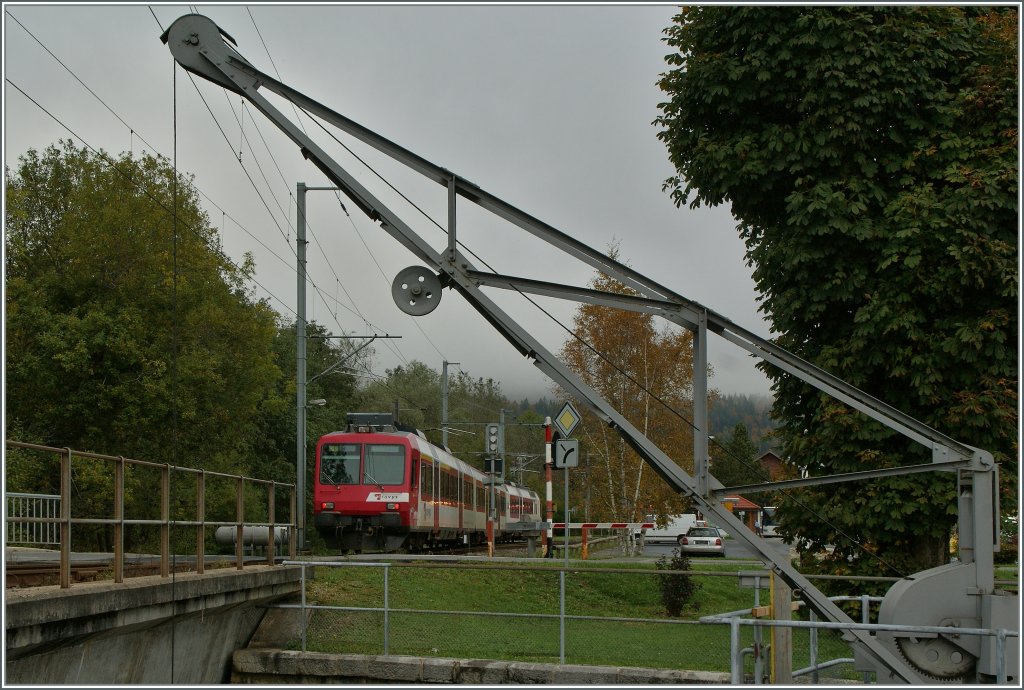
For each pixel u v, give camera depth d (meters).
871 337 16.48
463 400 91.06
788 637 10.18
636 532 36.28
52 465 29.42
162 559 11.74
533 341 8.72
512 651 13.75
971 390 16.08
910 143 16.64
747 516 22.45
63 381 29.80
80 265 30.45
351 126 8.77
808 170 16.86
